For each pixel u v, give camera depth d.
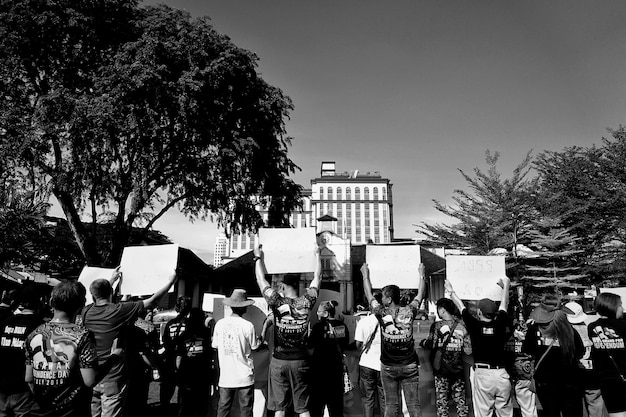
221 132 22.53
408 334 5.31
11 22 19.17
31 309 4.63
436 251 39.97
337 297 7.03
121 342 5.08
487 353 5.43
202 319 6.79
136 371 6.19
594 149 24.45
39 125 18.80
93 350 3.74
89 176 19.73
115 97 18.84
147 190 22.16
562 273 22.12
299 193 27.05
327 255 41.41
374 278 6.43
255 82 23.98
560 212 22.78
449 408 6.65
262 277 5.23
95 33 20.89
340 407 6.17
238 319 6.01
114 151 20.77
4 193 19.19
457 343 6.20
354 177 162.12
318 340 6.10
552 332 5.28
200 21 22.50
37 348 3.69
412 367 5.29
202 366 6.57
